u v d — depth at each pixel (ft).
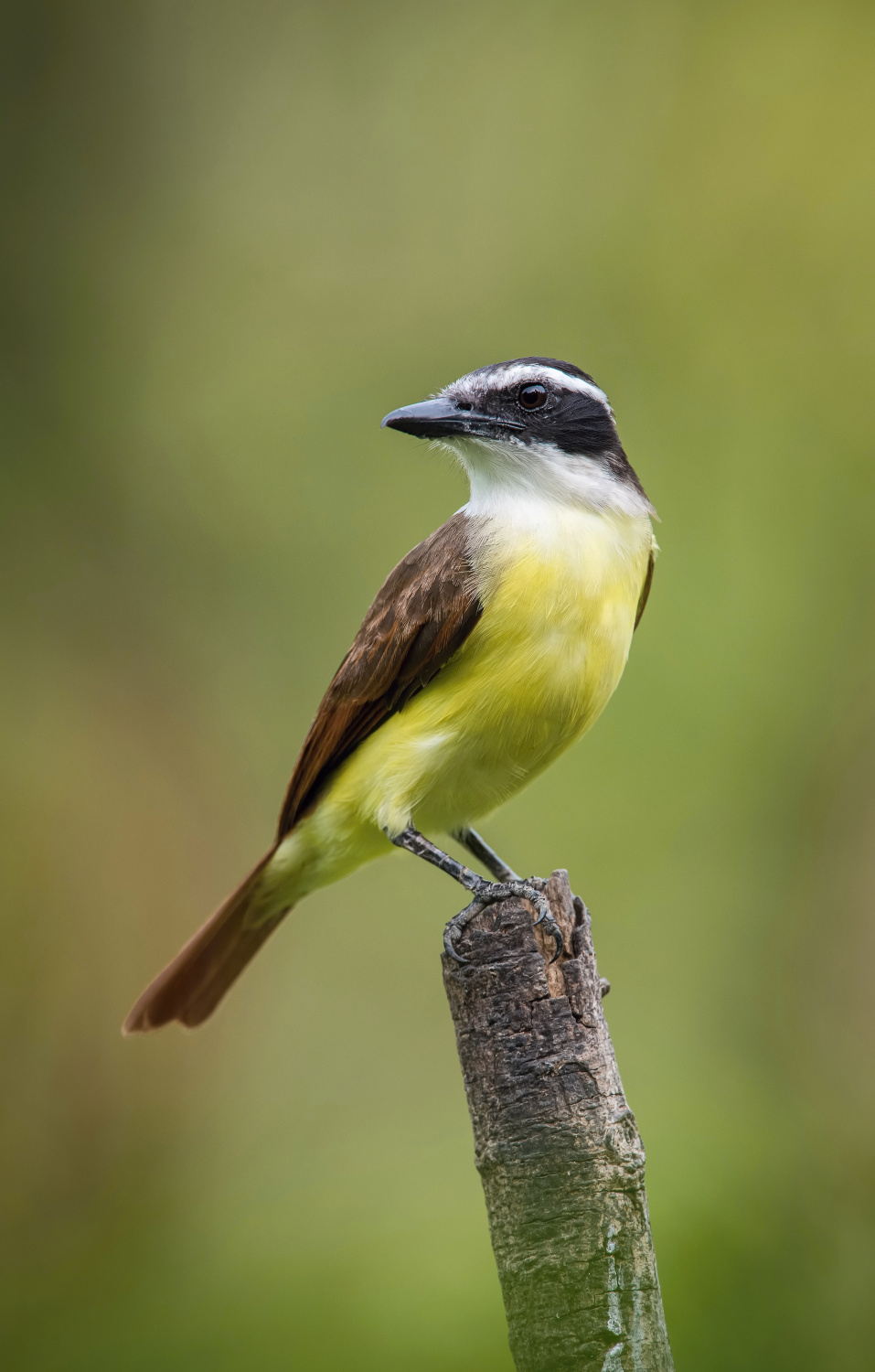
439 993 42.55
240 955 28.30
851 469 43.78
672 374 45.16
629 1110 17.17
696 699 41.73
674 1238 28.60
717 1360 27.22
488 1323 27.84
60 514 46.26
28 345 47.73
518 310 46.39
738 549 43.39
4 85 49.34
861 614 43.06
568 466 24.13
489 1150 17.02
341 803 25.30
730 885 41.06
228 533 45.68
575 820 41.29
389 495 45.16
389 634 24.02
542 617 22.90
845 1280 28.99
